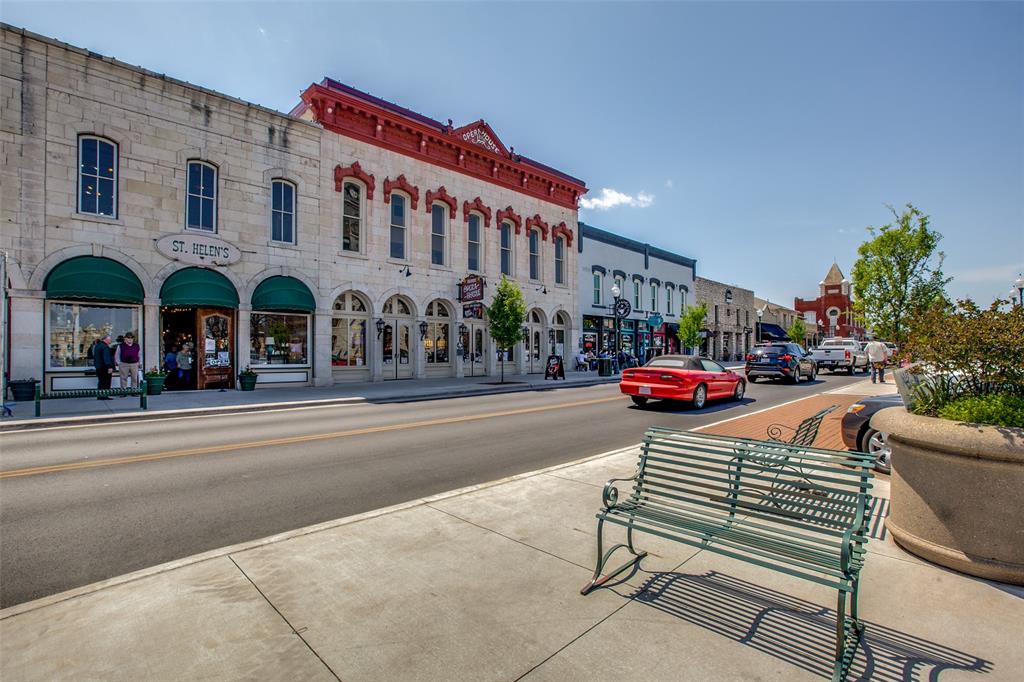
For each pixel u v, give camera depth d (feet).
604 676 8.50
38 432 32.40
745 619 10.35
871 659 9.09
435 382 69.72
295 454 25.99
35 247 46.03
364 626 9.89
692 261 140.46
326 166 65.31
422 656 8.98
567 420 37.81
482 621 10.11
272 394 52.44
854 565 9.59
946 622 10.26
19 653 8.93
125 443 28.71
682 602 11.00
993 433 11.87
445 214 79.51
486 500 17.66
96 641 9.29
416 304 74.13
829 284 248.93
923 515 13.11
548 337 94.07
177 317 55.72
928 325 14.93
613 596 11.19
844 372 98.53
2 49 44.96
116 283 48.39
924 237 39.14
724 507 12.45
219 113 56.85
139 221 51.34
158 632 9.60
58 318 47.91
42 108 46.65
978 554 12.10
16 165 45.32
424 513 16.33
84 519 16.57
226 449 27.04
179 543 14.73
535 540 14.20
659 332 126.21
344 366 67.46
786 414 39.55
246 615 10.21
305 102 67.97
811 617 10.46
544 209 95.20
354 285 67.31
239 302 57.62
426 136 75.46
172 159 53.62
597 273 107.45
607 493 12.73
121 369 48.08
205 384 56.18
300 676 8.42
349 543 13.88
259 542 13.89
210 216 56.54
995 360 13.42
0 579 12.43
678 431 14.26
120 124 50.62
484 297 81.76
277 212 61.82
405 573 12.12
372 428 33.86
